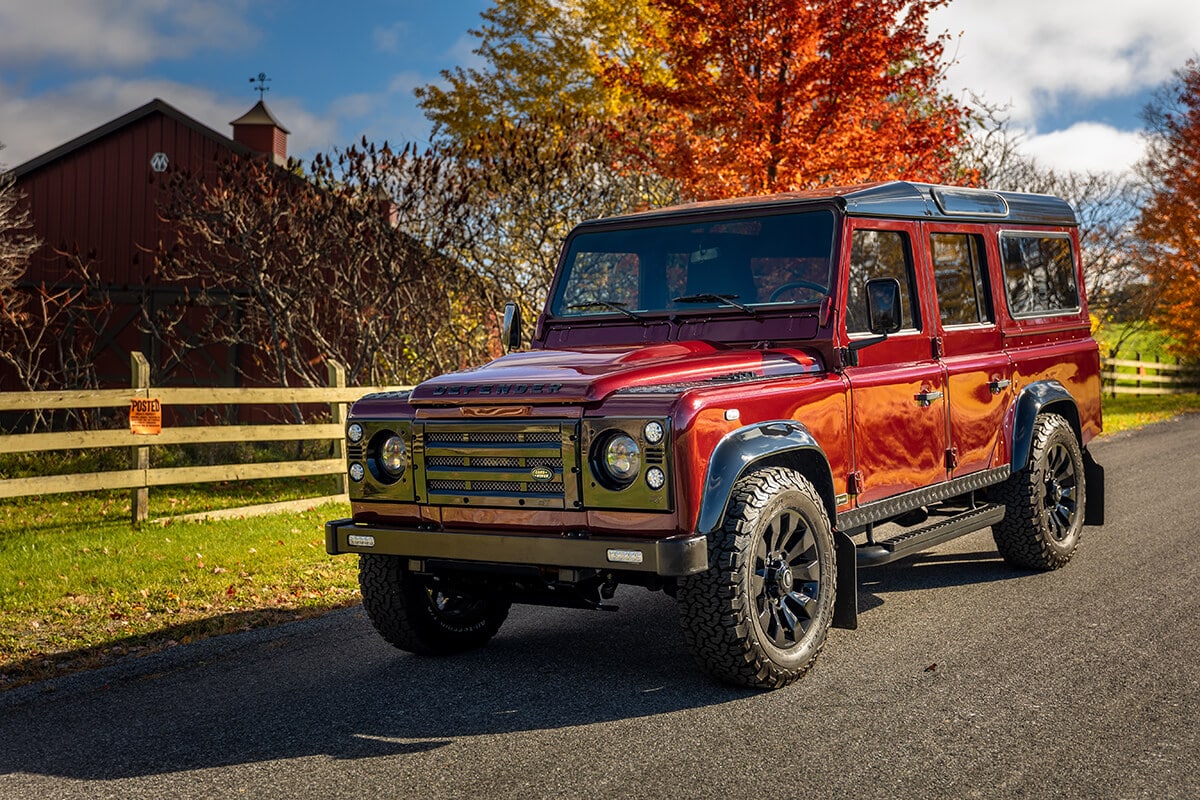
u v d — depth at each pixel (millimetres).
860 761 4012
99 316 20578
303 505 10516
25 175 22016
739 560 4664
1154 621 5844
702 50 13820
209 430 10141
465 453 4906
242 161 15336
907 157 14359
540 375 4906
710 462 4566
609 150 16594
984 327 6770
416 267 15500
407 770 4082
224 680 5383
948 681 4949
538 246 16250
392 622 5539
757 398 4863
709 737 4320
